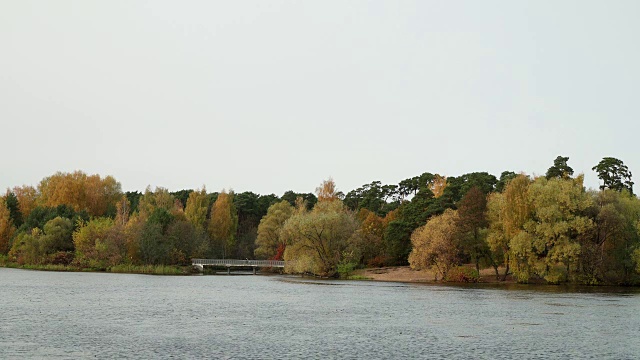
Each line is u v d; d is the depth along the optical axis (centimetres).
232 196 18562
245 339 4047
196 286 9544
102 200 18325
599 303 6694
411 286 9844
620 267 10088
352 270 12838
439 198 13750
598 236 10131
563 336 4284
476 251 11388
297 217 12388
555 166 13512
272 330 4488
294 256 12562
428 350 3700
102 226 14938
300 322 4978
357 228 13112
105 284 9475
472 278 11019
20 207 18612
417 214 13712
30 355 3394
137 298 6994
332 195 16625
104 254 14300
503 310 5966
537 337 4234
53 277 11175
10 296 6862
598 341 4075
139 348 3653
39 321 4762
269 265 15150
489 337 4219
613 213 9931
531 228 10081
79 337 4022
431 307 6262
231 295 7744
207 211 19262
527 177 10669
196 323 4834
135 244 14262
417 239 11431
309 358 3419
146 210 16788
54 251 14975
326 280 11925
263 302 6769
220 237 17450
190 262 14938
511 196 10325
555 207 9938
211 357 3412
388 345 3866
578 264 10150
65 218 15600
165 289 8656
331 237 12381
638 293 8250
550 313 5703
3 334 4081
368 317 5366
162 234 14625
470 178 16412
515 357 3506
